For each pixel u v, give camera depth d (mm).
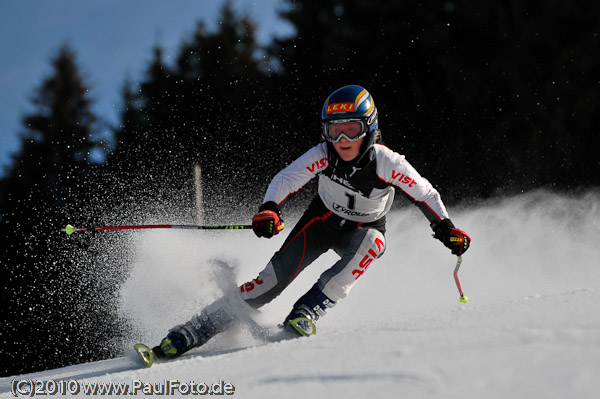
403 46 24234
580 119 22016
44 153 28375
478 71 22781
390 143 23859
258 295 4977
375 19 25203
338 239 5516
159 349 4645
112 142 27281
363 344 2857
